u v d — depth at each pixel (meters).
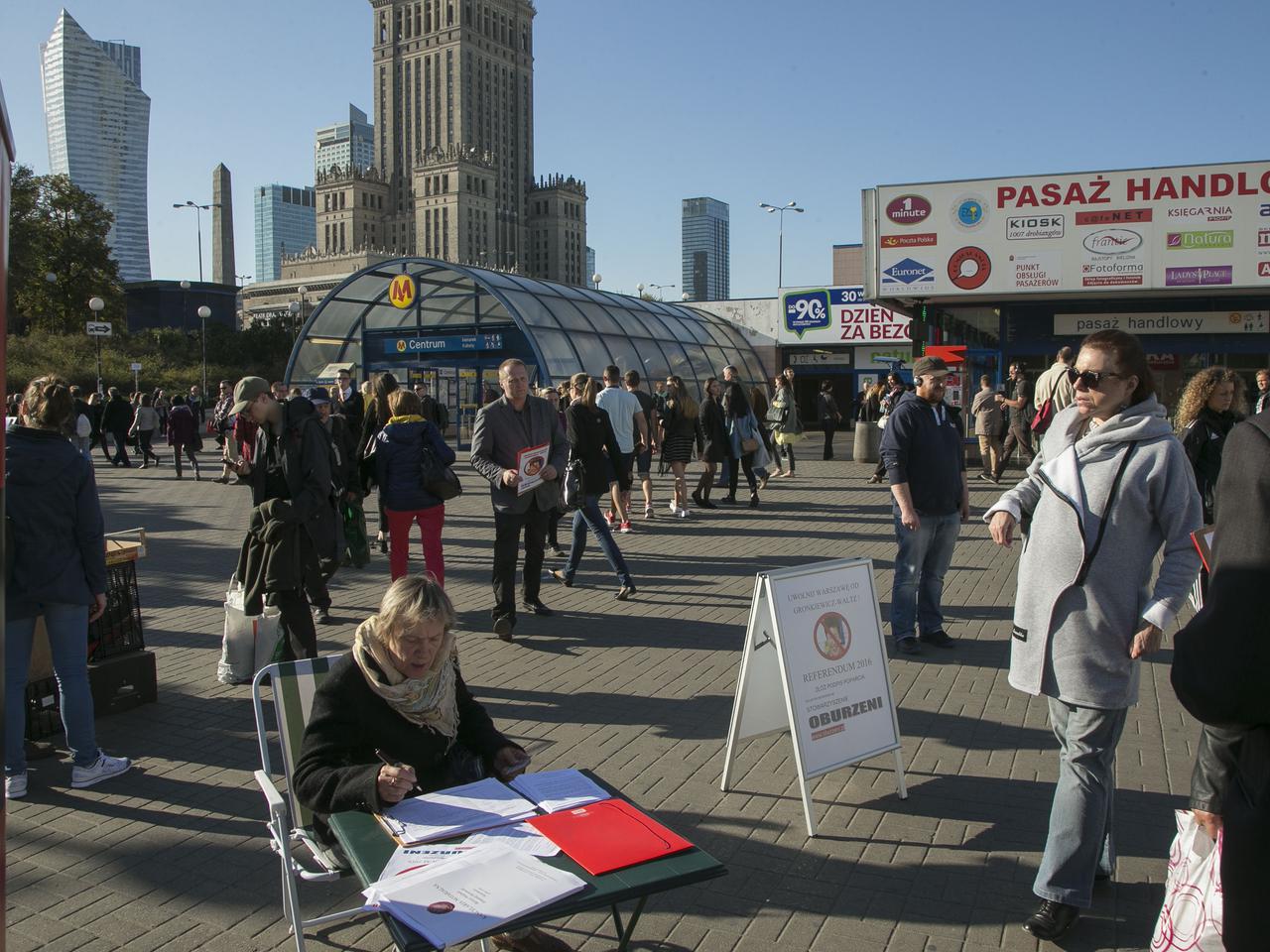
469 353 24.45
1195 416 7.41
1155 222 17.25
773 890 3.72
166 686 6.28
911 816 4.34
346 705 3.08
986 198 17.98
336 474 8.53
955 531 6.97
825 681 4.35
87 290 60.22
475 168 135.62
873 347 33.91
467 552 11.24
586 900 2.26
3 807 1.73
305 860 4.02
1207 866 2.60
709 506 14.60
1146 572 3.27
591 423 8.57
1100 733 3.31
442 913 2.21
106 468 22.89
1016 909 3.56
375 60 146.38
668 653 6.95
